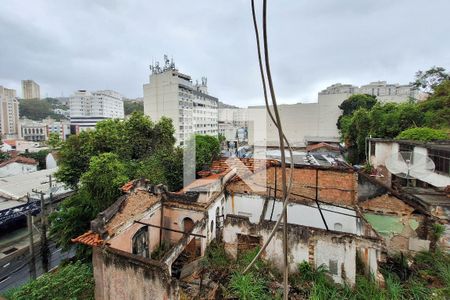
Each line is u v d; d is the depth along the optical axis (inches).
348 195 421.4
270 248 340.5
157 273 244.4
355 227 394.0
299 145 1649.9
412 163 431.5
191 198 416.2
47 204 821.2
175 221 424.8
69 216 479.5
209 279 324.5
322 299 277.9
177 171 692.7
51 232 508.4
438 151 435.5
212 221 425.1
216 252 383.2
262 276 318.3
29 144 1979.6
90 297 329.7
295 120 2030.0
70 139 618.8
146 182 385.4
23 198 817.5
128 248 329.1
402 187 461.4
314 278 310.3
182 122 2079.2
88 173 476.1
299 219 436.8
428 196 390.0
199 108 2300.7
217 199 445.4
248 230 355.6
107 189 458.6
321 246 317.4
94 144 606.9
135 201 352.2
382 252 330.0
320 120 1958.7
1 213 710.5
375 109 871.1
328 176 458.3
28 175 1023.6
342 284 306.5
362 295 283.0
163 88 2078.0
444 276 297.9
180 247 309.6
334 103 1907.0
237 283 296.8
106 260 276.1
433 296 272.8
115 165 490.3
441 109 799.7
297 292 296.0
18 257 627.2
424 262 335.3
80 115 3422.7
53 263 603.2
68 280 322.7
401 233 370.6
